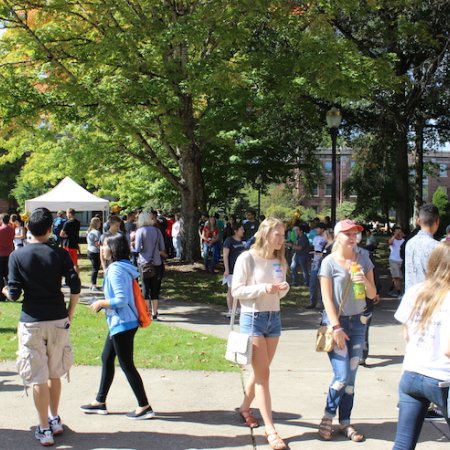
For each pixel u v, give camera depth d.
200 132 17.06
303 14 14.51
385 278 19.20
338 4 14.28
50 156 20.72
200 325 10.99
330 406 5.26
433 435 5.41
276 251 5.50
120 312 5.60
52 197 25.69
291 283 16.72
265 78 15.44
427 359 3.82
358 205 29.75
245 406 5.66
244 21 14.20
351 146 27.75
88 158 18.45
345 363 5.25
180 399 6.34
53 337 5.06
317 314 12.45
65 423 5.55
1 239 13.07
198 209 20.14
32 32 13.53
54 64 13.80
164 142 17.14
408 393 3.93
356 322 5.36
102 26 14.34
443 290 3.86
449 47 18.11
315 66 13.63
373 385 7.10
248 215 17.45
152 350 8.52
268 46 16.17
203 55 15.43
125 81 13.76
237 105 15.55
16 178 51.16
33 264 4.99
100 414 5.80
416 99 20.17
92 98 12.91
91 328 10.02
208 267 18.69
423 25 17.55
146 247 11.28
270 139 23.48
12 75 13.21
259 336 5.26
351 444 5.15
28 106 12.95
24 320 5.00
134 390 5.69
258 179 25.94
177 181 19.73
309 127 23.42
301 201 55.38
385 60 15.58
